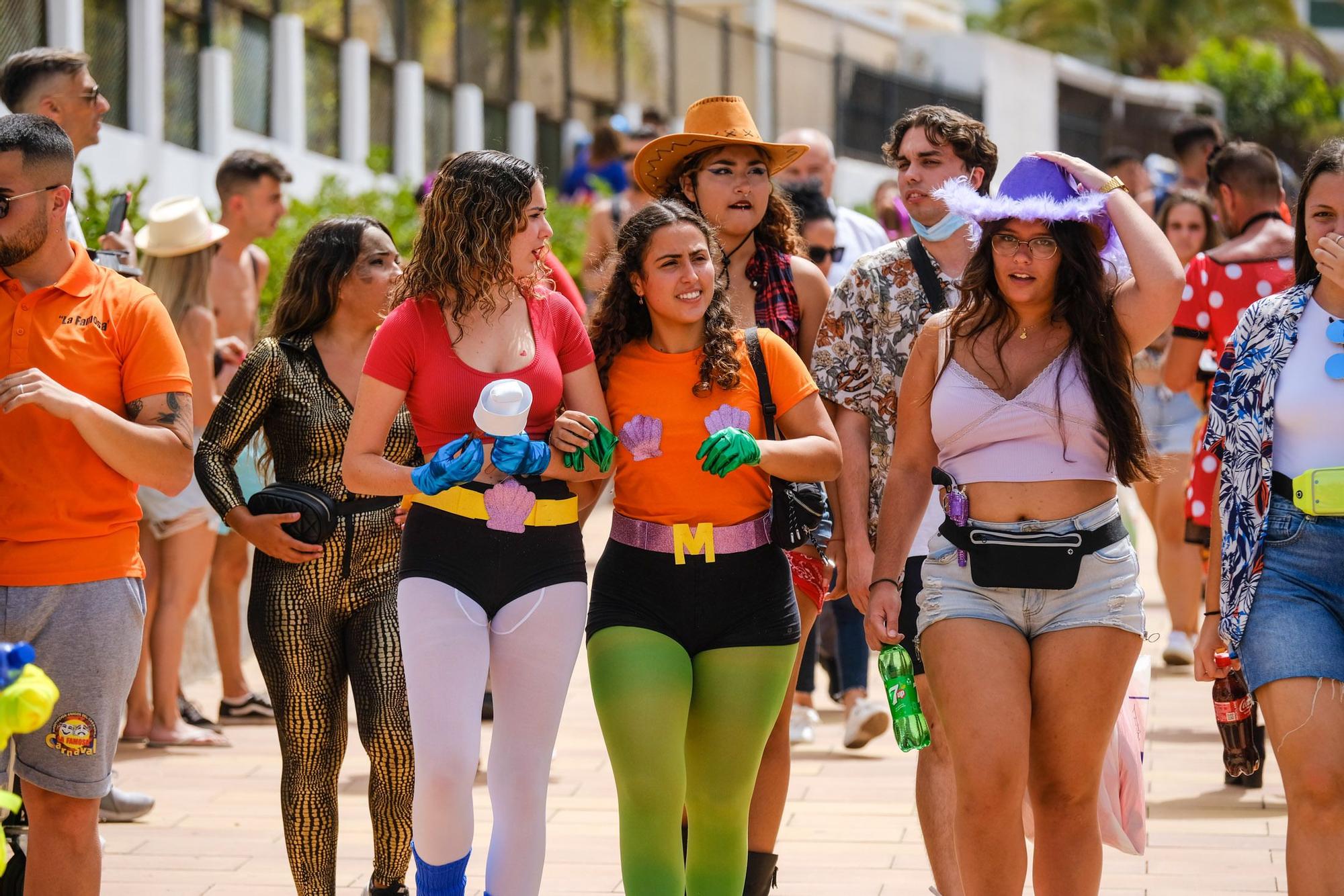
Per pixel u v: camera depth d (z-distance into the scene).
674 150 13.91
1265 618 11.21
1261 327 11.58
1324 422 11.23
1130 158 31.56
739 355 11.94
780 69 70.56
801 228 19.28
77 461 11.35
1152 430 23.38
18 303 11.37
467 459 11.02
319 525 12.86
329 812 13.33
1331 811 10.76
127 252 14.16
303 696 13.21
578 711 22.25
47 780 11.23
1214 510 11.97
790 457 11.55
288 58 42.25
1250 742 13.55
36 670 8.41
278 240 28.19
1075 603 11.16
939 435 11.67
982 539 11.29
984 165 13.59
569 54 57.53
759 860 13.06
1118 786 12.60
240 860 15.51
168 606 19.89
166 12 36.88
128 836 16.30
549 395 11.80
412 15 48.97
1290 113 117.94
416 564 11.51
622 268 11.98
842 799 17.66
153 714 20.09
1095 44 125.69
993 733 10.90
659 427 11.75
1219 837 16.00
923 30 87.56
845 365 13.62
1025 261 11.25
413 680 11.31
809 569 13.22
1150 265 11.23
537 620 11.47
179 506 19.59
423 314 11.73
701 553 11.62
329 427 13.45
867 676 20.00
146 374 11.62
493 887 11.33
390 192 37.06
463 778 11.13
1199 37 126.62
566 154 57.09
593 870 15.10
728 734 11.62
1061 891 11.34
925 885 14.68
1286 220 19.66
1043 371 11.40
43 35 31.30
